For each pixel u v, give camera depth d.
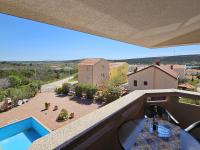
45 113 10.55
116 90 12.88
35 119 8.99
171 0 1.33
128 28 2.11
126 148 1.23
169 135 1.44
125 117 1.88
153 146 1.25
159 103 2.52
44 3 1.18
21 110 11.50
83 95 15.11
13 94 14.77
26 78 25.69
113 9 1.43
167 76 15.34
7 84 20.80
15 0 1.11
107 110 1.64
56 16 1.49
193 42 3.21
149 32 2.46
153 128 1.54
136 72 17.00
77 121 1.38
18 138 7.74
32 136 7.97
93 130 1.30
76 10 1.38
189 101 2.60
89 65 20.98
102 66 22.39
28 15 1.43
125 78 26.19
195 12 1.69
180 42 3.33
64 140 1.06
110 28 2.04
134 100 2.01
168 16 1.80
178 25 2.27
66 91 17.08
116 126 1.72
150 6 1.44
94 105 12.30
